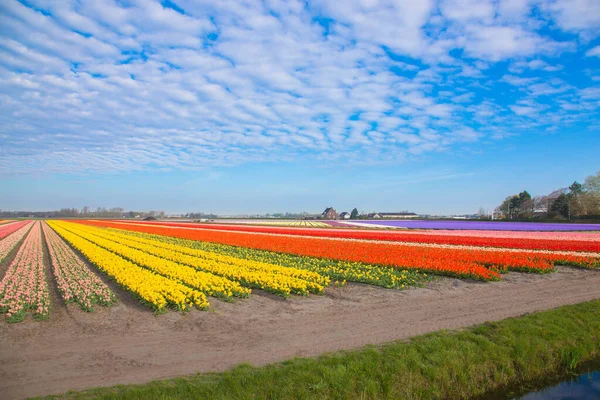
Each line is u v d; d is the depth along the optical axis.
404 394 8.45
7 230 63.56
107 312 13.62
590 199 97.62
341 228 70.50
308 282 17.09
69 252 31.02
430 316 12.91
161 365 8.91
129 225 82.00
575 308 13.51
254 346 10.14
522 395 9.21
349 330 11.44
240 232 54.47
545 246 30.73
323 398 7.79
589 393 9.22
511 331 11.14
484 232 55.75
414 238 40.88
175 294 14.32
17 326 11.95
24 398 7.31
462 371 9.34
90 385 7.86
